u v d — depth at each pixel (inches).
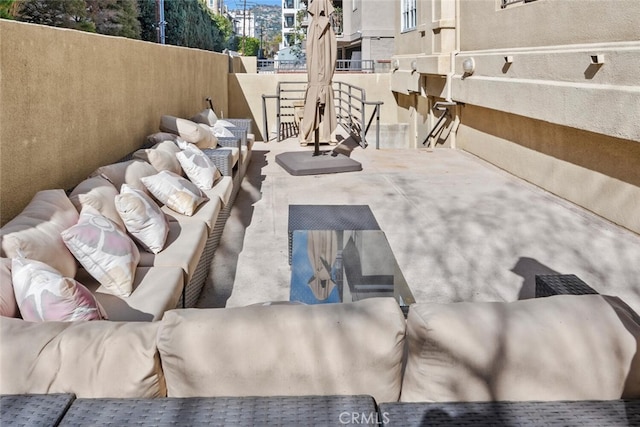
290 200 229.5
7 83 113.7
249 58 634.2
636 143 177.2
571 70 207.8
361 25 898.7
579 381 52.2
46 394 53.2
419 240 176.2
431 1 372.5
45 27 132.3
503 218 200.4
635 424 48.6
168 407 51.5
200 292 137.3
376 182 261.0
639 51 167.2
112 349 54.7
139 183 148.9
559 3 218.5
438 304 56.3
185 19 885.2
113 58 184.9
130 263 101.6
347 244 145.0
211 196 173.5
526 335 52.4
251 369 53.3
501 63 272.2
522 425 48.5
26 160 122.7
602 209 198.8
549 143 236.5
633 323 54.7
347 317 55.8
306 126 308.3
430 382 53.2
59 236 99.0
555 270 151.5
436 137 404.2
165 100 259.1
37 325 59.1
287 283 144.6
